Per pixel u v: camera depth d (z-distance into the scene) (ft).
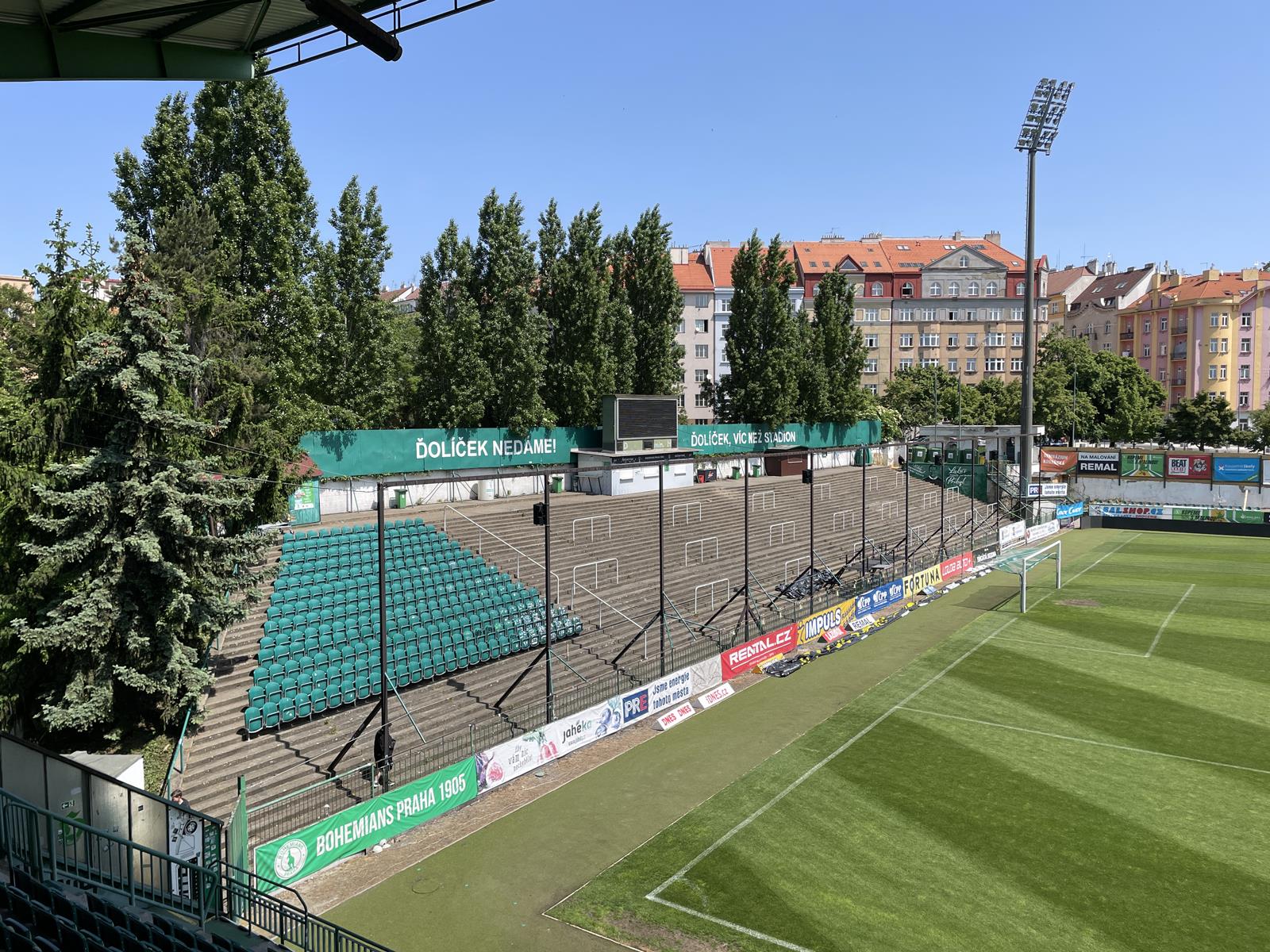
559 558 120.47
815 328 225.35
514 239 151.23
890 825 63.41
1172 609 131.23
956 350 335.47
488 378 147.13
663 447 166.40
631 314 180.65
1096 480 242.99
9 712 64.90
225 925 46.85
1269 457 219.82
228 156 111.04
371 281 133.39
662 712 88.33
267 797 64.34
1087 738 80.23
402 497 135.44
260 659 79.51
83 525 65.00
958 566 157.28
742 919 51.60
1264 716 85.71
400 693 83.35
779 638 106.83
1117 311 393.29
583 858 59.52
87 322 74.84
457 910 53.26
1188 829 62.39
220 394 93.15
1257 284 344.69
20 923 36.42
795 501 178.50
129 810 46.62
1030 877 56.03
